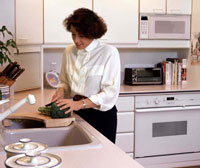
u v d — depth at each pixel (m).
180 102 3.66
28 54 3.33
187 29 4.02
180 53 4.35
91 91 2.12
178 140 3.71
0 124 1.76
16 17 3.03
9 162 0.83
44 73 3.91
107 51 2.09
